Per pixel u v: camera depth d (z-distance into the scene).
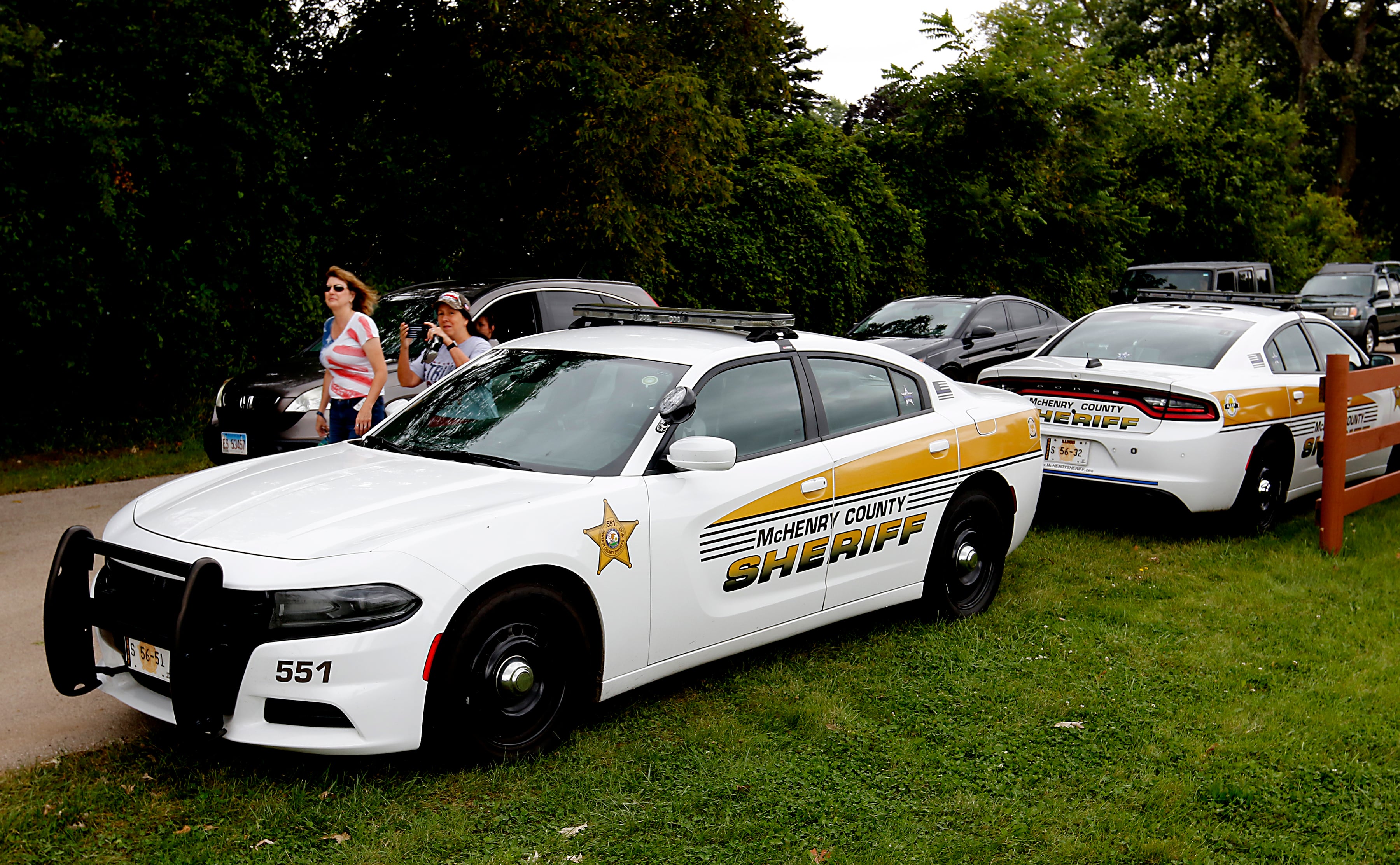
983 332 11.73
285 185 12.83
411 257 14.55
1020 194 22.89
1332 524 7.04
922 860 3.30
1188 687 4.75
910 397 5.51
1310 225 37.44
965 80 22.34
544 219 14.59
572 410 4.54
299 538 3.57
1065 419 7.44
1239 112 30.92
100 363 12.20
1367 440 7.39
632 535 4.07
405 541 3.55
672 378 4.55
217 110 11.75
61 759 3.85
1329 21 45.41
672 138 14.01
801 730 4.25
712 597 4.40
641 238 15.02
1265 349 7.87
